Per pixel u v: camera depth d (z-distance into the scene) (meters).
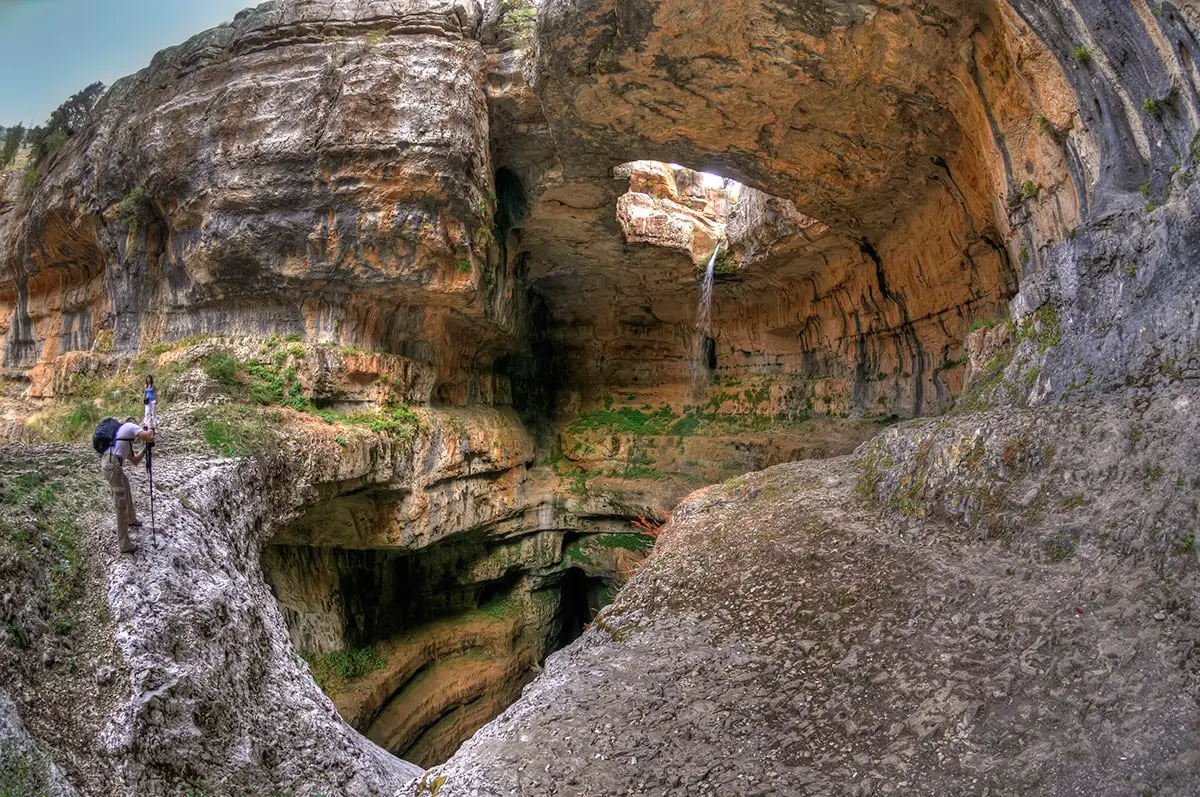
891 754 5.06
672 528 11.57
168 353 15.90
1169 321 6.60
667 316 26.59
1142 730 4.39
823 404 21.66
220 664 7.48
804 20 10.54
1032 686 5.11
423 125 15.07
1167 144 7.11
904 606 6.73
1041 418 7.34
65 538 7.92
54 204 19.00
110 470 7.70
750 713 6.00
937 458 8.35
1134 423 6.34
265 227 15.32
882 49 10.61
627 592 9.28
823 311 21.28
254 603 9.00
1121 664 4.88
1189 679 4.53
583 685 6.85
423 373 18.23
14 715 5.86
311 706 8.50
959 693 5.34
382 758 9.50
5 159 23.44
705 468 23.70
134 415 13.55
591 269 23.41
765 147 13.95
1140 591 5.32
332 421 14.62
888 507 8.95
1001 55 9.45
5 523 7.55
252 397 14.38
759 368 25.08
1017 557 6.58
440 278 16.08
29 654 6.57
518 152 17.75
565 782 5.46
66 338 22.34
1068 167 8.66
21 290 23.83
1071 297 8.01
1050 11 7.99
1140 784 4.09
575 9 11.50
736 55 11.58
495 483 21.55
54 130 21.92
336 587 17.73
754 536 9.69
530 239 21.06
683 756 5.59
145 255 17.09
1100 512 6.12
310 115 15.19
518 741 6.05
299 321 16.06
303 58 15.78
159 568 7.78
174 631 7.22
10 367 24.53
